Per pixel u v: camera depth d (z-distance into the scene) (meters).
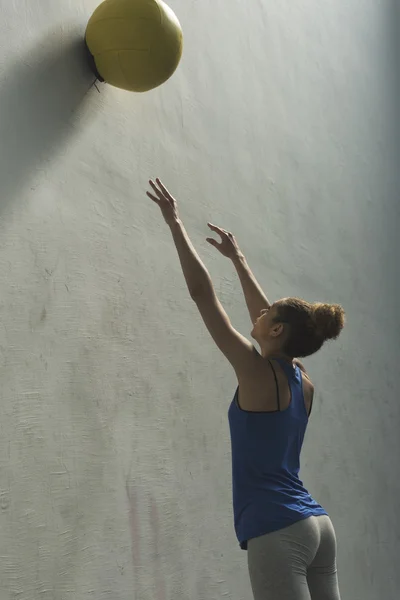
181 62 3.56
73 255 2.76
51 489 2.53
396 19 6.32
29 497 2.44
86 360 2.75
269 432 2.37
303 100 4.74
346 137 5.27
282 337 2.47
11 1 2.61
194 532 3.21
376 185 5.63
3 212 2.48
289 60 4.62
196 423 3.31
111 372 2.87
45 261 2.62
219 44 3.89
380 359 5.36
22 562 2.38
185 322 3.34
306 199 4.62
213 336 2.38
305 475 4.23
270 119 4.31
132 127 3.16
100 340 2.84
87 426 2.72
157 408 3.09
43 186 2.65
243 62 4.10
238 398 2.40
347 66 5.41
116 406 2.87
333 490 4.49
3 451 2.37
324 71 5.07
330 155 5.01
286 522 2.30
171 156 3.39
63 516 2.56
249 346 2.39
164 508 3.05
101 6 2.86
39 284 2.59
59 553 2.53
